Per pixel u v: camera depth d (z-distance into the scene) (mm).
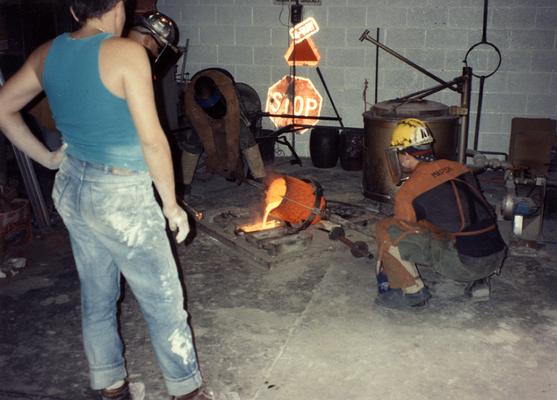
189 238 4590
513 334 3107
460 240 3160
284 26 7477
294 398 2564
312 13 7359
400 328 3170
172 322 2211
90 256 2164
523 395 2566
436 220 3139
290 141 7859
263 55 7641
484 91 7172
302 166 7348
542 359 2859
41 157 2221
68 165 2029
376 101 7500
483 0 6883
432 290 3639
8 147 5723
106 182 1965
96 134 1926
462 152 5535
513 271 3936
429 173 3150
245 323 3254
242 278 3859
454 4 6973
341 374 2744
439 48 7152
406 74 7324
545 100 7051
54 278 3855
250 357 2900
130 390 2586
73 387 2670
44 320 3287
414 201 3131
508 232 4629
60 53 1906
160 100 5340
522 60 6980
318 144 7129
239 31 7602
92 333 2291
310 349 2967
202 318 3314
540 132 6656
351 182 6570
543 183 4430
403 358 2877
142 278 2121
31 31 6168
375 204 5543
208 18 7633
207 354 2932
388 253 3307
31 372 2785
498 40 6973
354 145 6977
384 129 5293
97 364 2326
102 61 1839
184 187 5723
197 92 4914
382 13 7188
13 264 3994
